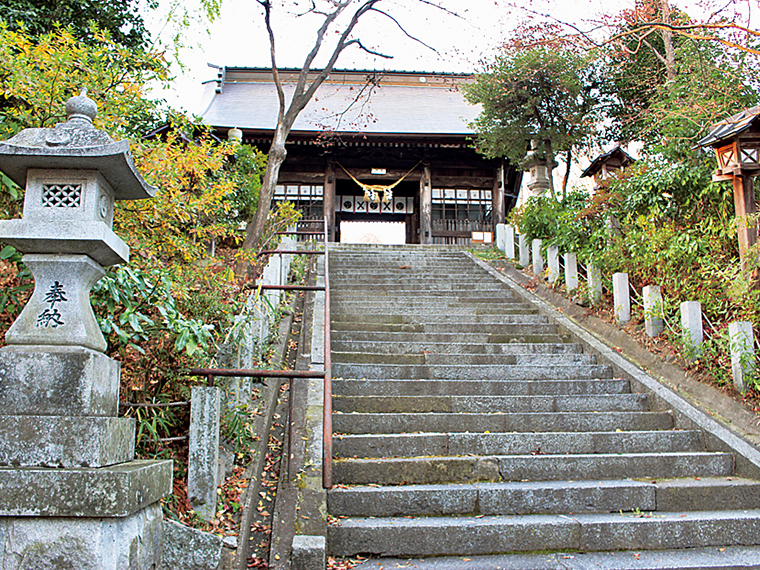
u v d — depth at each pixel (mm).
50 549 2174
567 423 4789
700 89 7707
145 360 3607
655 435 4539
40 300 2510
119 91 4449
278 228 7848
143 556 2441
